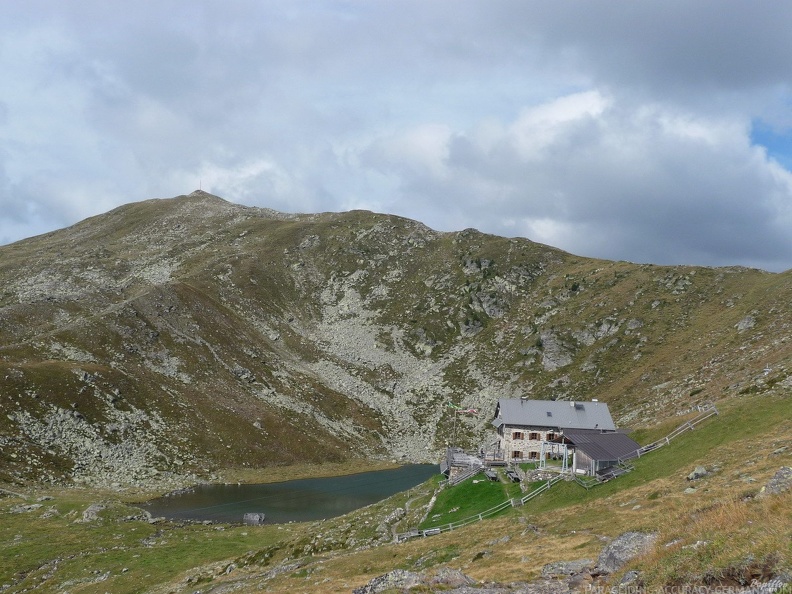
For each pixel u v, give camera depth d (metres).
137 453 144.00
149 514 111.44
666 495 53.19
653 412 122.19
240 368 198.62
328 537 78.50
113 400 155.75
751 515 25.34
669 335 196.75
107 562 80.44
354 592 39.69
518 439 93.81
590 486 66.12
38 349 167.75
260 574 65.75
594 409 96.56
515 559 43.81
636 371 180.38
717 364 144.12
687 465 61.31
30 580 76.06
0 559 82.38
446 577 37.25
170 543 89.25
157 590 68.38
